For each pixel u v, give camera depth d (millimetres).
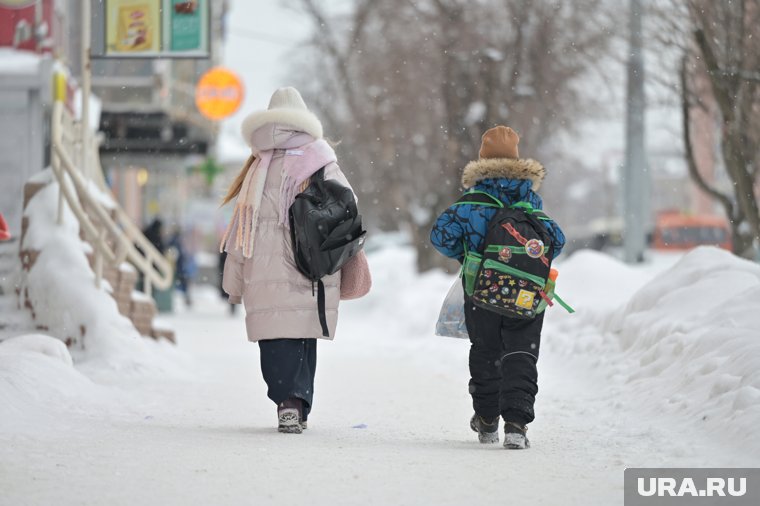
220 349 61188
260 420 30766
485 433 26500
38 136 63969
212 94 91125
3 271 46219
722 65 48969
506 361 25562
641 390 31781
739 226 57094
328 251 27828
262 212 28562
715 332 30844
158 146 98938
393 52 104625
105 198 51000
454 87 95625
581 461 23531
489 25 96688
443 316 26969
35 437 25594
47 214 45125
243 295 28875
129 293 47906
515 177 26094
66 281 43000
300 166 28609
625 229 87688
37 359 33094
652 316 37000
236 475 21594
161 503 19078
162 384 39094
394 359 53750
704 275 37719
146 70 90875
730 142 49062
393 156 108188
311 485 20750
